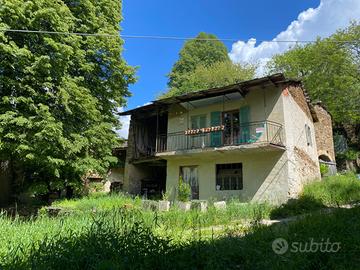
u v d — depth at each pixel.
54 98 12.75
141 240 4.55
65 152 13.13
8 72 11.99
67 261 4.05
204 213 9.59
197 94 15.64
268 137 14.63
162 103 17.64
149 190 20.06
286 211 11.34
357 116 27.41
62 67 12.85
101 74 17.23
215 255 4.21
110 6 17.47
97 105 16.41
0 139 11.23
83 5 15.44
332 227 5.48
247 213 10.28
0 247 4.87
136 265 3.95
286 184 13.77
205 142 16.38
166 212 9.27
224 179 15.73
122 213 7.20
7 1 10.99
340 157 27.42
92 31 15.98
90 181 22.02
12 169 15.37
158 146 19.03
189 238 5.40
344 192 13.75
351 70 27.98
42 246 4.45
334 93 28.56
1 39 11.06
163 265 4.04
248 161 15.05
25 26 11.91
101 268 3.83
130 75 18.06
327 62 29.14
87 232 5.16
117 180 22.95
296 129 16.02
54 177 14.53
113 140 16.75
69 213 9.52
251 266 4.05
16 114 11.45
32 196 15.82
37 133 11.23
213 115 16.62
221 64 35.84
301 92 18.14
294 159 14.83
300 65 31.72
